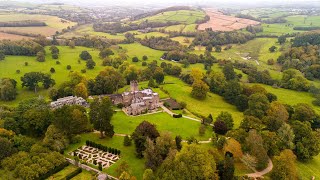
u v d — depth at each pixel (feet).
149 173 411.95
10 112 588.09
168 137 493.36
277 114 645.10
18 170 420.77
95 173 444.14
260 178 454.81
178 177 393.09
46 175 426.92
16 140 487.61
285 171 449.48
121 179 410.93
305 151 532.32
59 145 494.18
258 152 483.92
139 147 491.31
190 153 425.69
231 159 444.14
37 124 538.06
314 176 496.64
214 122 619.26
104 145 529.45
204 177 409.08
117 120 634.84
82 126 555.28
